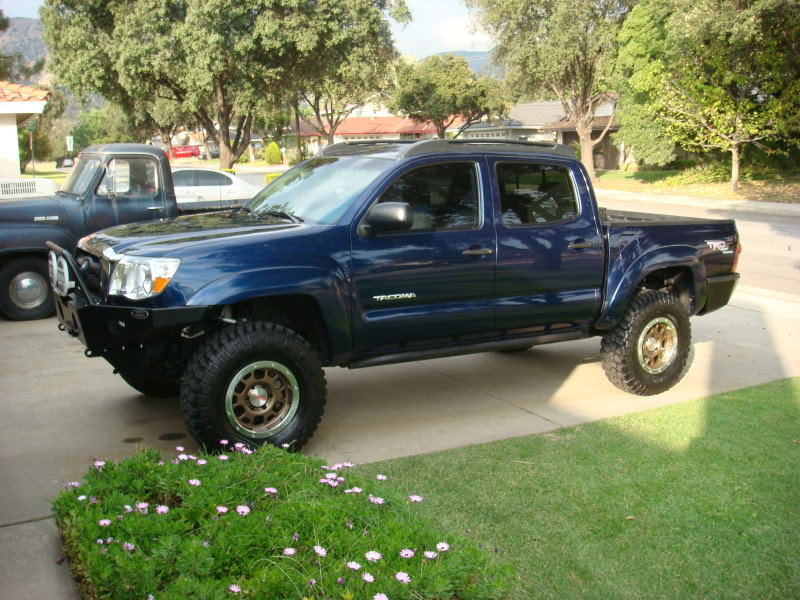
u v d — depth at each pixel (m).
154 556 2.94
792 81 27.97
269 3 27.11
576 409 5.82
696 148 32.38
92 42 29.22
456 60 60.53
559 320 5.84
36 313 8.97
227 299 4.48
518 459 4.71
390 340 5.15
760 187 30.75
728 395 6.10
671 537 3.77
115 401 5.88
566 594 3.25
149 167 9.49
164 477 3.68
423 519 3.69
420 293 5.17
